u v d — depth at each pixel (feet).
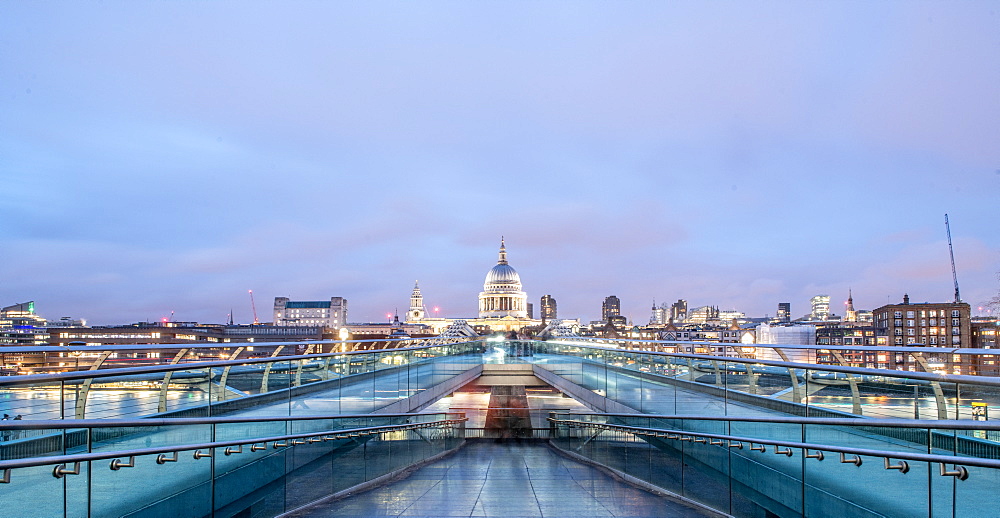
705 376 56.75
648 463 44.80
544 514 35.12
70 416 32.24
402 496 40.24
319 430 45.14
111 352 36.11
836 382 40.60
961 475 20.27
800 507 28.02
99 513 22.47
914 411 35.60
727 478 34.42
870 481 23.72
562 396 145.07
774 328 424.46
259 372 49.96
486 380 106.73
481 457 65.72
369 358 64.13
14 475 19.62
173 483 25.93
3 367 56.59
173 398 39.42
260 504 32.01
